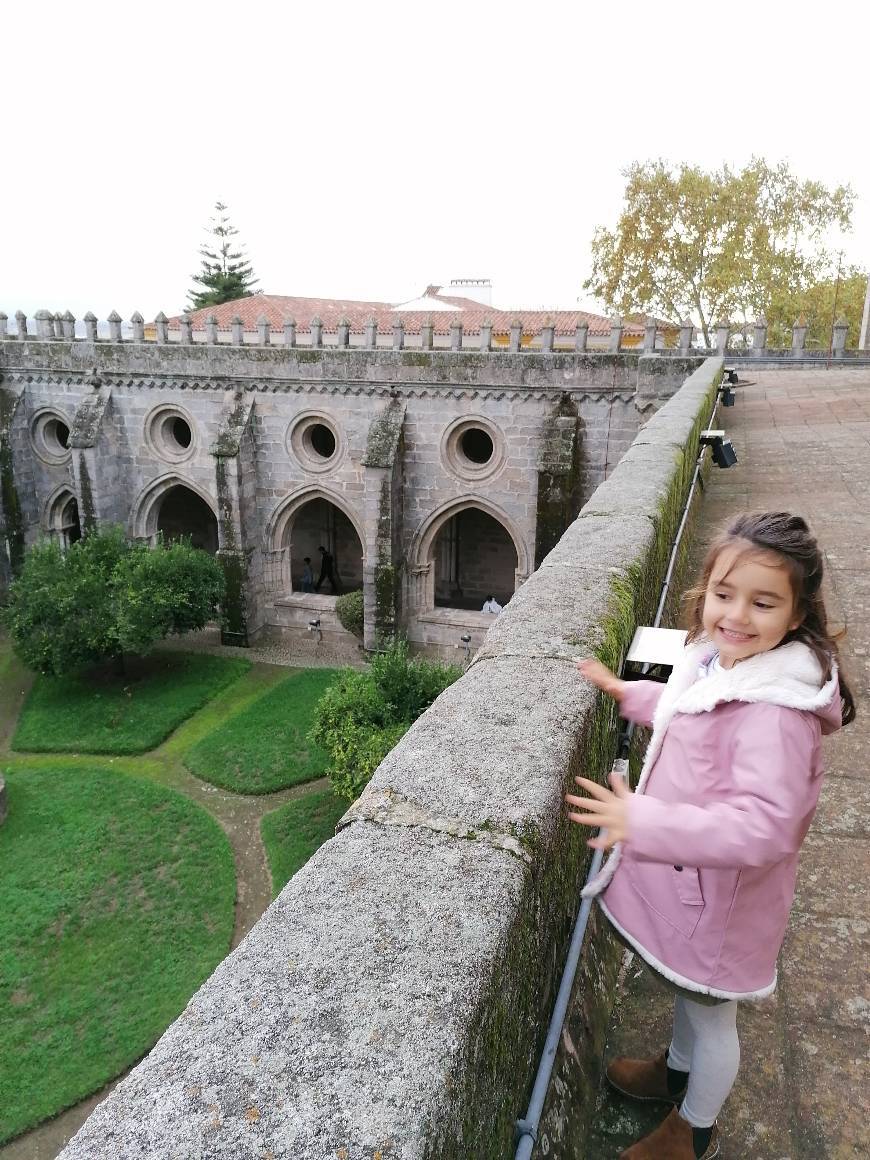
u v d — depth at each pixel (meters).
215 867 20.00
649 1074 3.25
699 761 2.51
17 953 17.28
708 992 2.63
